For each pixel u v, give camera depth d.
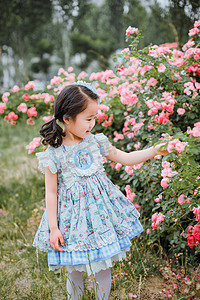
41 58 16.17
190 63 2.63
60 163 1.71
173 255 2.44
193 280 2.11
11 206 3.73
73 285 1.86
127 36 2.69
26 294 2.14
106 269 1.82
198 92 2.75
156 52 2.57
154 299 2.09
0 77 12.13
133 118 2.75
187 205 2.04
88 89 1.70
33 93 3.52
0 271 2.52
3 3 6.17
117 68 2.75
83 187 1.71
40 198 3.79
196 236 2.09
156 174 2.41
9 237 3.04
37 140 3.02
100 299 1.81
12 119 3.61
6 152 6.43
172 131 2.52
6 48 9.55
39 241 1.73
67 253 1.65
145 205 2.71
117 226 1.72
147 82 2.63
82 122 1.69
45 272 2.40
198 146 1.87
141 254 2.41
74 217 1.66
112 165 2.92
